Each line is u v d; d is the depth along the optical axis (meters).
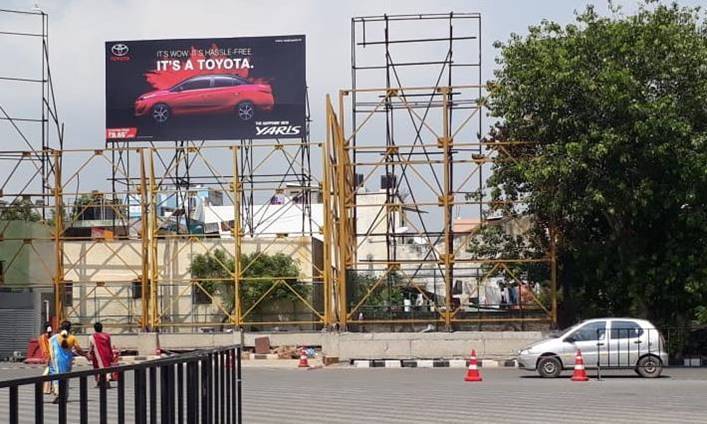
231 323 41.16
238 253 40.81
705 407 20.02
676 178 35.09
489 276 38.88
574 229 38.31
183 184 45.66
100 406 7.96
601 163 35.31
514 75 36.31
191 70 45.06
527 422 17.62
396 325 38.34
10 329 42.47
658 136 34.09
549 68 35.03
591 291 38.94
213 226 58.62
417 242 60.19
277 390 25.12
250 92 44.91
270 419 18.41
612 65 34.50
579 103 35.31
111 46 45.12
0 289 42.72
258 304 44.53
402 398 22.48
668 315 36.88
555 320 37.44
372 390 24.91
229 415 12.90
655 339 29.02
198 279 42.25
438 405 20.77
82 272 44.44
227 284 44.31
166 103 44.88
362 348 37.78
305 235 47.72
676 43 34.78
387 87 41.50
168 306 44.00
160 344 40.66
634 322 29.19
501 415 18.73
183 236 43.38
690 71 35.00
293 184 52.88
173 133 44.81
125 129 44.81
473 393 23.67
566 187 35.34
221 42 45.03
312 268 44.75
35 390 6.91
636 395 22.83
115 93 44.97
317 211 59.22
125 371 8.45
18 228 44.00
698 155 34.19
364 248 60.19
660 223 36.88
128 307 43.97
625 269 36.12
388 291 39.03
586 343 29.11
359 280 40.78
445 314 37.91
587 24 36.22
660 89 35.47
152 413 9.16
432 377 30.05
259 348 39.72
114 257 44.47
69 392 7.41
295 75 44.84
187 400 10.50
